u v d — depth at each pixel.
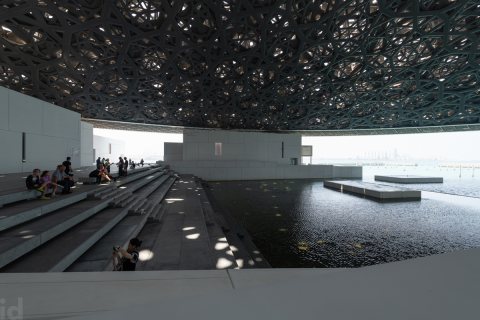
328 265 8.36
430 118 37.06
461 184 31.98
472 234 11.67
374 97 33.03
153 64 25.45
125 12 19.52
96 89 27.12
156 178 22.89
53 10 17.88
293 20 20.59
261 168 37.97
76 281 1.97
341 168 41.69
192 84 28.45
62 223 6.74
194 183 24.34
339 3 18.73
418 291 1.34
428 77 28.14
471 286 1.40
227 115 37.53
